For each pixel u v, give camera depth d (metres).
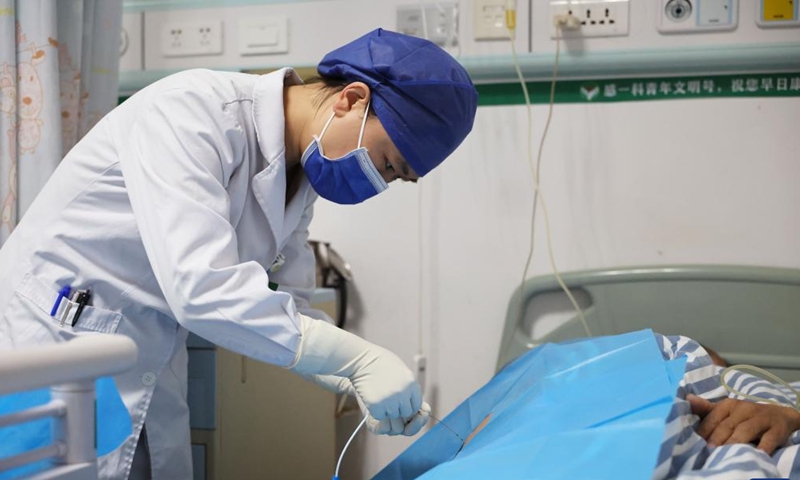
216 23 2.28
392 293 2.21
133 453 1.31
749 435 1.14
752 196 2.00
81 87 1.95
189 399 1.63
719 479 0.92
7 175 1.75
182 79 1.27
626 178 2.06
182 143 1.16
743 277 1.93
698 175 2.03
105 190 1.27
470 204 2.15
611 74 2.04
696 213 2.03
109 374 0.77
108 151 1.29
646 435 0.81
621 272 2.00
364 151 1.25
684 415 1.08
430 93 1.25
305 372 1.15
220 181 1.22
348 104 1.27
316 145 1.27
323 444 2.05
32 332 1.29
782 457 1.11
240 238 1.35
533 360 1.46
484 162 2.14
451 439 1.35
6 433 0.83
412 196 2.19
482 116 2.14
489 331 2.14
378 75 1.26
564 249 2.10
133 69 2.33
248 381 1.73
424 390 2.18
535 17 2.07
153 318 1.34
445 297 2.17
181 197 1.10
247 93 1.33
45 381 0.69
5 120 1.75
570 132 2.09
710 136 2.02
